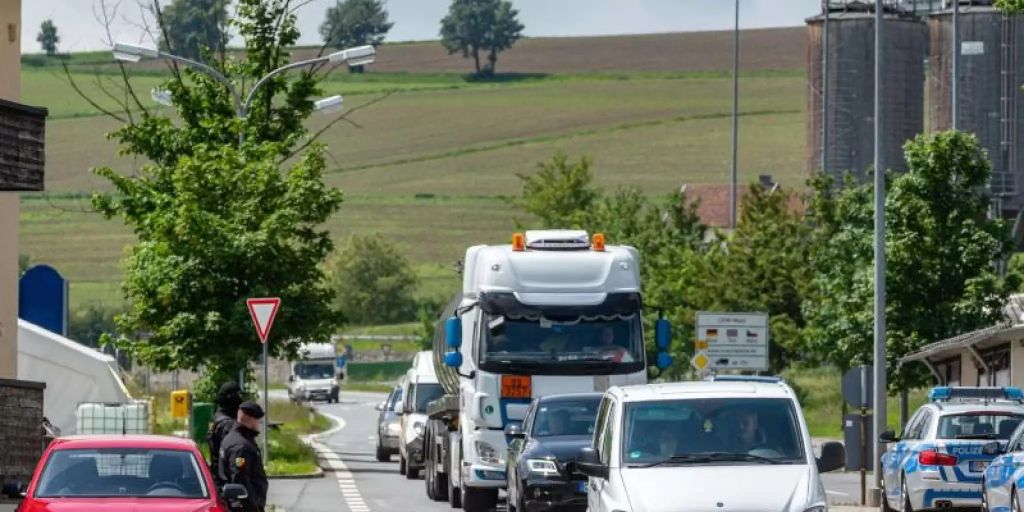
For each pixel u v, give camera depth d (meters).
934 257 108.56
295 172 103.44
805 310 120.19
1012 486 50.44
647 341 160.38
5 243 78.31
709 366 101.69
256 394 105.81
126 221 109.50
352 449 142.88
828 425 147.50
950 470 61.69
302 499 79.50
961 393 65.50
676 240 180.50
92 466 42.41
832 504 77.69
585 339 70.88
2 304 77.94
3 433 68.50
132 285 103.19
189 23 179.62
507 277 71.12
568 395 66.06
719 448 41.16
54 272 89.25
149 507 40.22
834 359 120.38
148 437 44.25
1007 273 117.88
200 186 101.94
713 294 161.38
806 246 162.88
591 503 43.56
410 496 83.75
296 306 102.69
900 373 110.00
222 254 101.06
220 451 46.34
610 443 41.97
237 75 115.38
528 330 70.69
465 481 70.69
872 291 109.44
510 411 70.25
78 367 105.69
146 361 103.19
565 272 71.50
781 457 40.91
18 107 67.12
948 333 107.31
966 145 108.38
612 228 184.38
